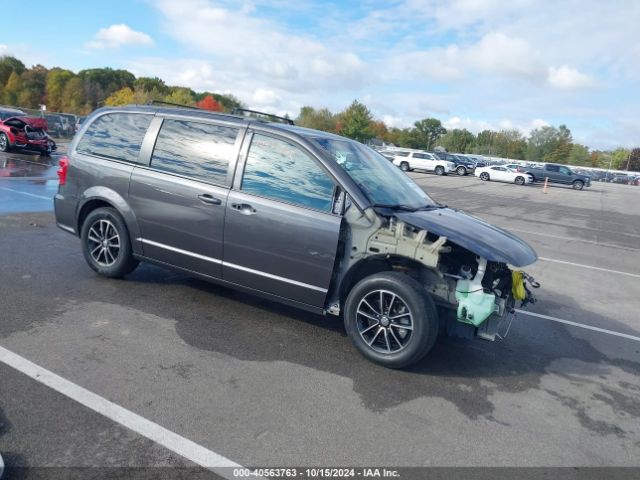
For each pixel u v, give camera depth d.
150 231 4.92
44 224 7.93
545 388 4.01
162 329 4.33
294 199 4.19
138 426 2.94
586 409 3.72
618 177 68.38
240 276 4.48
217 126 4.67
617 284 8.04
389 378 3.87
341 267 4.14
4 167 15.02
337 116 80.56
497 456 3.00
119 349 3.88
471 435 3.20
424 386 3.81
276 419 3.15
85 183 5.29
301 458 2.80
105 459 2.63
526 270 8.49
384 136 114.81
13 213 8.63
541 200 24.53
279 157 4.32
